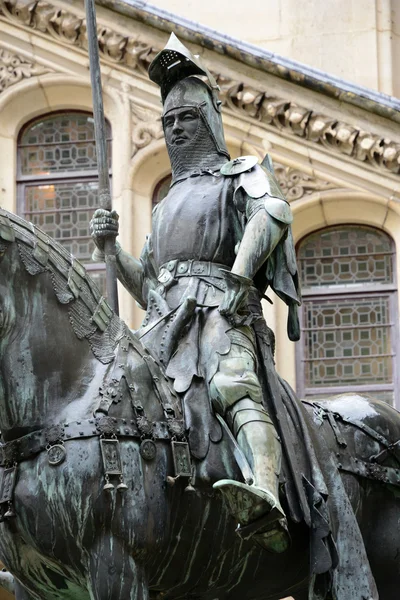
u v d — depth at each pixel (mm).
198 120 12875
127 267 13141
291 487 12180
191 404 12109
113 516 11602
